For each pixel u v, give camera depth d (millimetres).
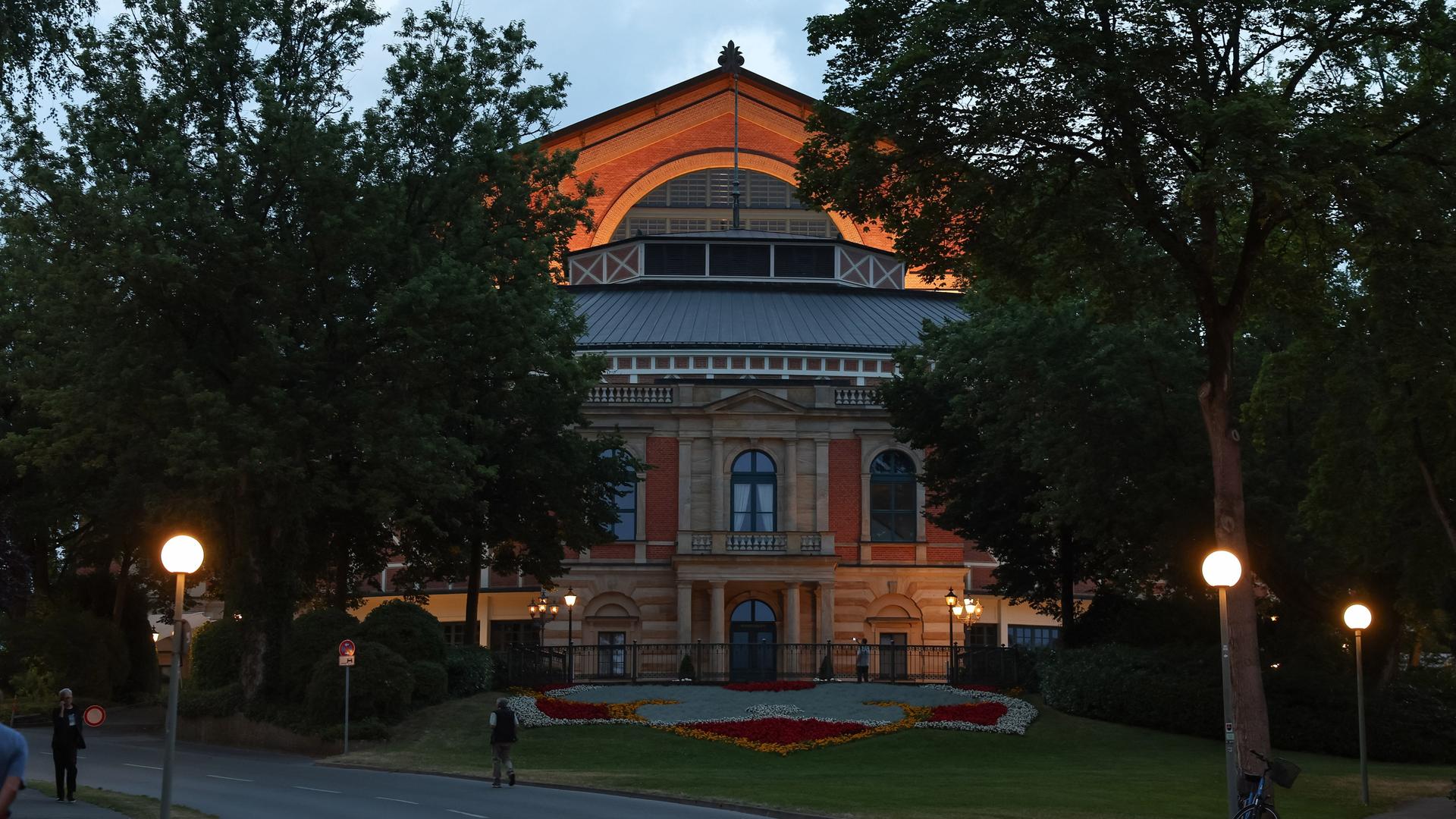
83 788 25547
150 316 35844
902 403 51906
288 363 35438
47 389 37156
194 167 35562
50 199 34938
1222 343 26703
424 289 33969
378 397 36344
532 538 48281
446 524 45031
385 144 37188
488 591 66438
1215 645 44969
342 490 36281
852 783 29969
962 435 51031
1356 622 29297
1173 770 34438
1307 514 32719
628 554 63250
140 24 37219
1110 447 39031
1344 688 39438
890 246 85125
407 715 40062
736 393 64125
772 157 85500
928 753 37625
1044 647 48969
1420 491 31812
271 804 23969
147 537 50969
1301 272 28531
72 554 56594
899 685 48938
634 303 72688
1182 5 25141
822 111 27875
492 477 37156
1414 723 38344
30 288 36875
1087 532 41188
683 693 46156
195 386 34938
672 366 67312
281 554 40156
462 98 38188
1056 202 27078
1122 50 25266
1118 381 37844
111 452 41188
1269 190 22500
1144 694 41438
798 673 61125
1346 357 31594
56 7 25016
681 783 29250
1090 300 32500
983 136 25859
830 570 61844
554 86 40719
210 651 46812
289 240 36344
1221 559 20281
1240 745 25859
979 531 50875
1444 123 25266
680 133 85188
